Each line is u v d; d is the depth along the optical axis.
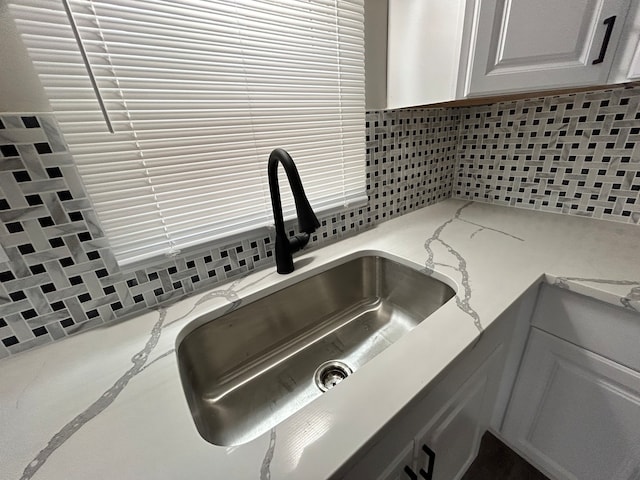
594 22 0.62
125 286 0.65
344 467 0.34
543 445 0.93
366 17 0.85
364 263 0.95
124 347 0.58
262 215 0.82
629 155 0.90
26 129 0.49
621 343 0.67
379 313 0.97
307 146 0.84
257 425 0.65
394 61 0.90
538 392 0.88
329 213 0.96
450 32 0.73
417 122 1.12
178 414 0.43
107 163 0.56
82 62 0.49
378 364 0.48
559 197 1.09
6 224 0.51
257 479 0.33
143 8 0.52
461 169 1.37
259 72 0.69
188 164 0.65
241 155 0.72
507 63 0.71
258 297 0.75
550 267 0.74
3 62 0.46
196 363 0.68
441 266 0.79
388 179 1.10
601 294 0.63
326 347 0.86
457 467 0.82
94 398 0.46
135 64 0.53
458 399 0.64
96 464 0.36
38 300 0.56
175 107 0.60
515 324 0.78
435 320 0.58
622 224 0.96
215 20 0.59
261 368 0.78
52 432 0.41
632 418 0.70
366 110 0.94
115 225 0.60
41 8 0.45
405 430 0.50
